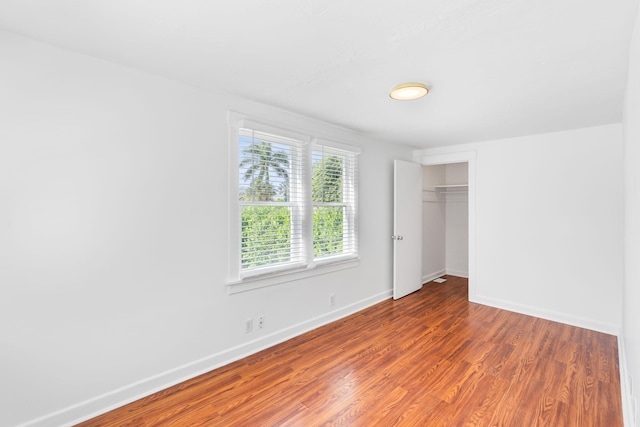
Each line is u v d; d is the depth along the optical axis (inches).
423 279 192.4
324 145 120.6
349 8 50.6
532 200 136.3
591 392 79.5
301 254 115.5
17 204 60.7
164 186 80.2
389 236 159.8
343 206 134.0
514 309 141.0
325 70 74.7
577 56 66.7
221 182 91.5
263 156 102.4
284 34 59.1
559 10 50.8
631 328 68.7
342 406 74.3
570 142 126.9
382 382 84.0
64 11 52.0
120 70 72.7
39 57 62.6
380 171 152.4
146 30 58.0
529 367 91.7
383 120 115.8
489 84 82.0
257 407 73.7
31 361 62.6
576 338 112.2
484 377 86.5
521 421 69.1
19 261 61.0
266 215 105.0
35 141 62.3
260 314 102.1
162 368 80.4
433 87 84.2
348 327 121.9
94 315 69.9
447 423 68.6
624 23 54.2
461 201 210.7
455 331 118.0
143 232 76.8
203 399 76.3
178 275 83.0
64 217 65.8
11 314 60.5
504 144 144.6
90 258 69.1
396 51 65.2
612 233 117.6
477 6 49.9
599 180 120.4
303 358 97.0
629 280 74.2
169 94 80.7
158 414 70.9
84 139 68.0
